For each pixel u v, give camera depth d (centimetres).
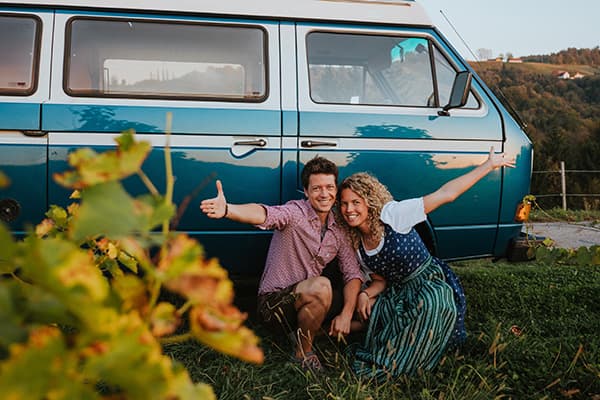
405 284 321
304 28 392
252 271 391
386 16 403
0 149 344
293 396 268
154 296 82
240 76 379
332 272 362
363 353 305
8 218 347
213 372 291
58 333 71
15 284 84
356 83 398
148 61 370
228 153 368
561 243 762
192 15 376
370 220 313
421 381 286
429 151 394
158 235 78
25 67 356
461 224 403
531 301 425
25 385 66
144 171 358
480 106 410
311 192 315
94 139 353
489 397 268
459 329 314
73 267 67
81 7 363
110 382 71
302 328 304
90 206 71
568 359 306
